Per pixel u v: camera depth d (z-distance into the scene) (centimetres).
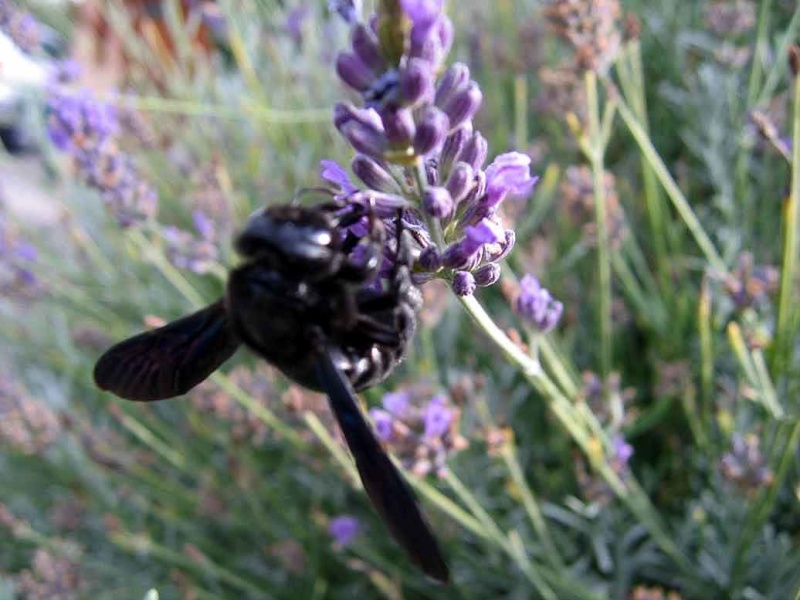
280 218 6
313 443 12
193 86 20
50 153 18
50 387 18
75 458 16
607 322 12
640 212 16
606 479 11
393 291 6
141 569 16
